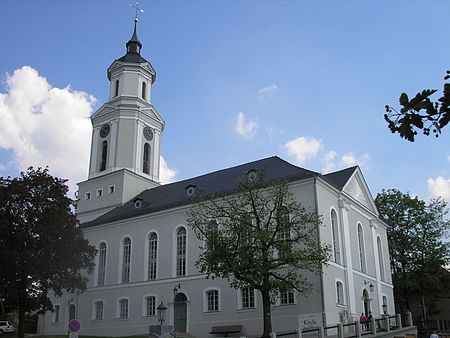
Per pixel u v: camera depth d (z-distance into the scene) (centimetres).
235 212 3216
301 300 3622
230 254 3053
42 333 5353
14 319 6706
